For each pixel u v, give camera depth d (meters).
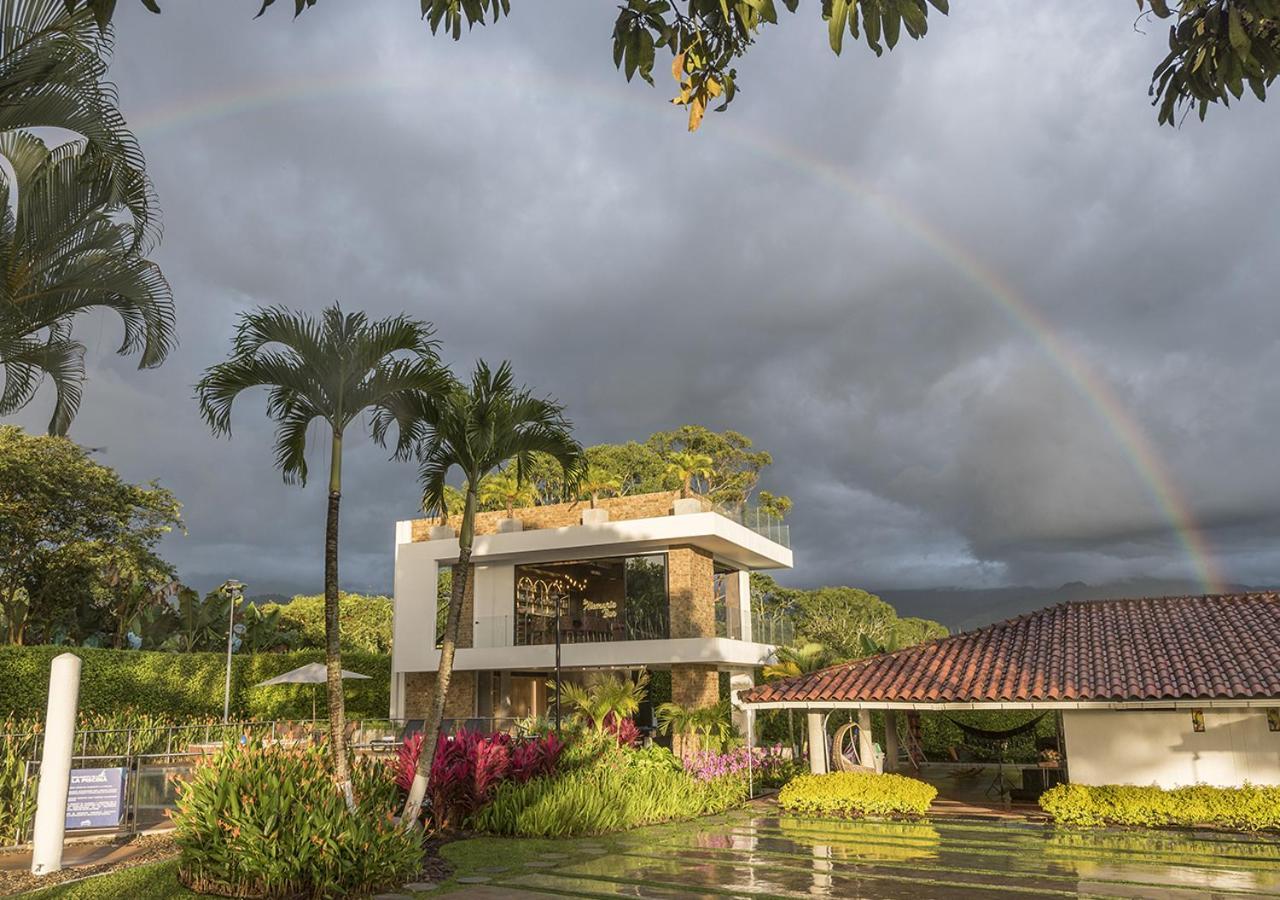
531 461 14.25
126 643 38.56
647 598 30.53
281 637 42.25
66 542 33.59
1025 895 10.89
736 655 29.66
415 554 34.19
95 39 5.27
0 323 6.42
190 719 30.36
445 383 12.48
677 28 4.16
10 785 12.47
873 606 62.22
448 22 3.85
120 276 6.62
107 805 12.55
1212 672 17.56
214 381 11.23
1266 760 17.36
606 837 15.45
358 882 10.28
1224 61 3.80
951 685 19.28
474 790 15.31
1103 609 22.86
